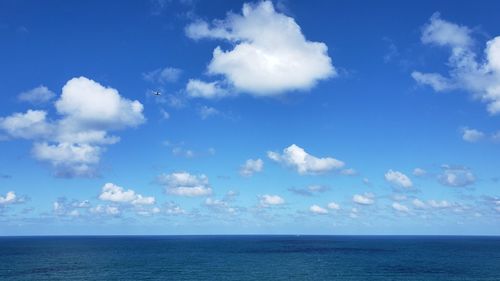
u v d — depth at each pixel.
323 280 88.69
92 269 107.81
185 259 140.00
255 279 89.31
